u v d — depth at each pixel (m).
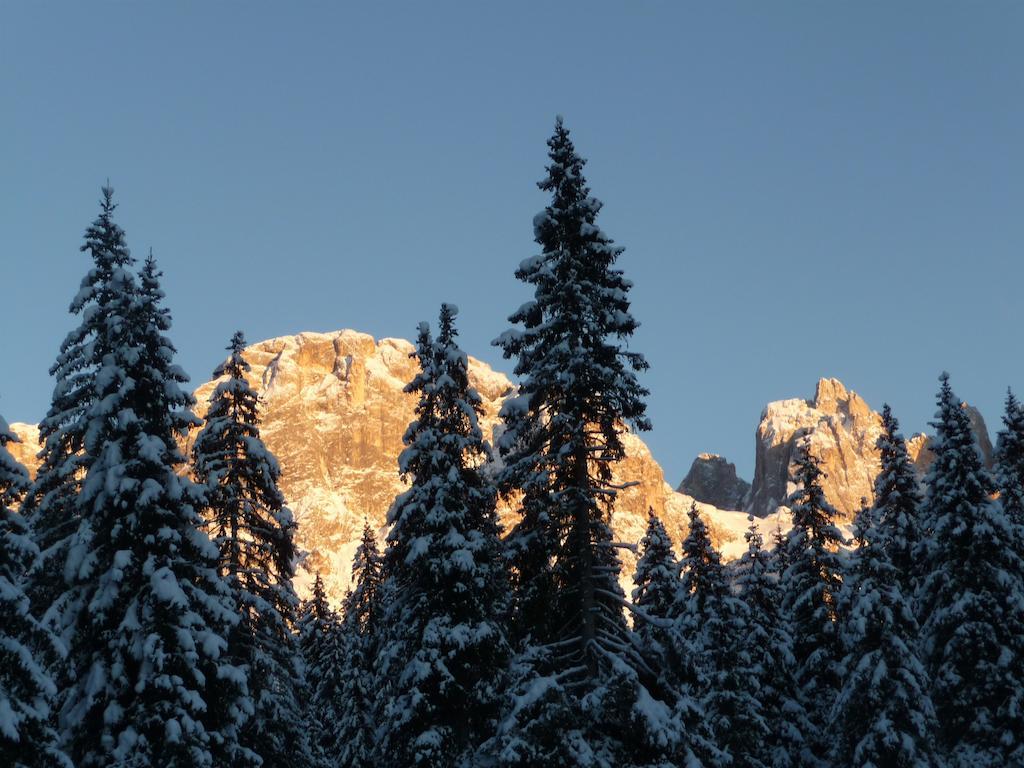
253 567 32.12
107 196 29.23
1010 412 45.50
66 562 25.14
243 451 33.91
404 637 29.75
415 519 29.95
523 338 24.31
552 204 25.44
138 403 27.19
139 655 24.19
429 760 27.50
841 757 36.34
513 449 25.31
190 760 23.94
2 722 20.34
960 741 36.34
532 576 24.61
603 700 21.89
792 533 45.12
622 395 24.45
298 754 34.00
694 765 21.73
